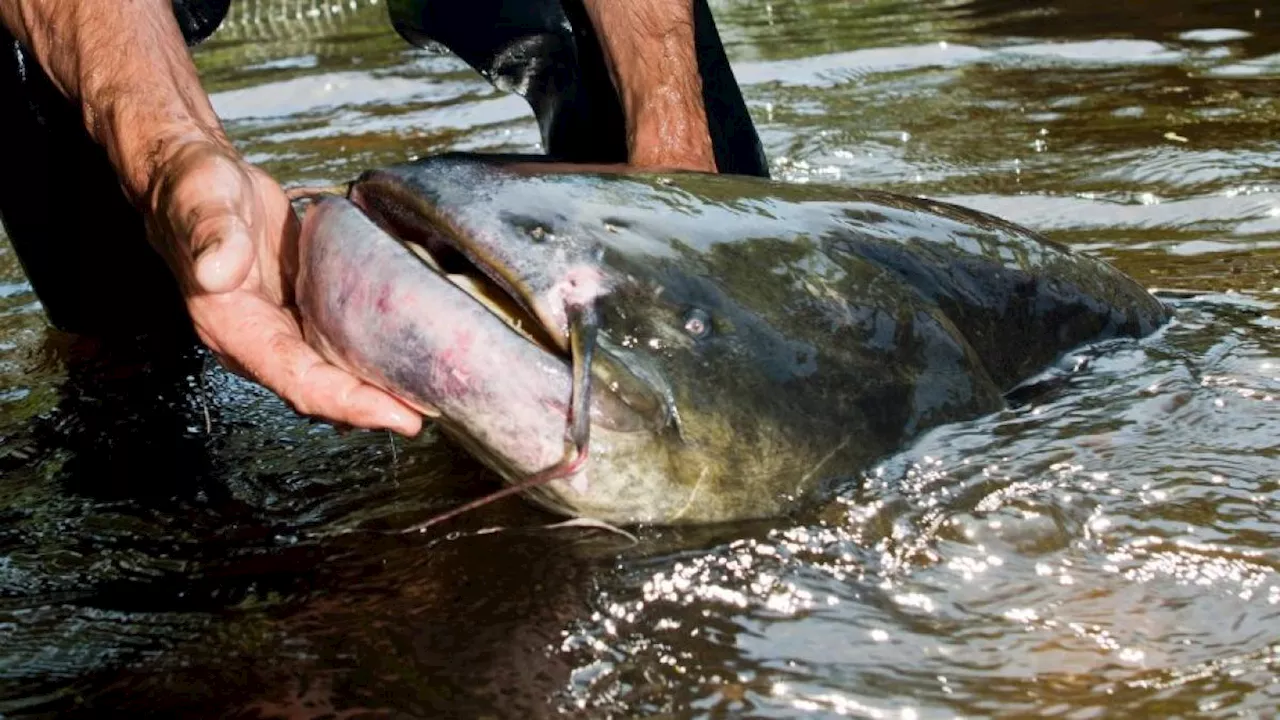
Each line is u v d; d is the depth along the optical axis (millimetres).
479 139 5223
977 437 2457
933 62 6082
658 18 3115
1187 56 5879
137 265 3541
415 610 2156
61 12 2590
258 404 3053
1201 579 2113
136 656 2096
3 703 1996
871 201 2611
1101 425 2506
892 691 1896
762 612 2086
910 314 2463
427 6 3855
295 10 8227
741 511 2291
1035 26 6668
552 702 1910
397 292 2080
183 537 2465
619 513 2262
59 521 2559
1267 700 1848
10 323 3754
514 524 2375
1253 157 4352
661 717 1865
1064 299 2750
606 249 2189
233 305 2180
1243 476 2361
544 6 3740
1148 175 4250
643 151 3084
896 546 2221
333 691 1967
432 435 2777
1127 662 1939
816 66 6148
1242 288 3238
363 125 5574
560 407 2084
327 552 2361
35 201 3490
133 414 3049
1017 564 2170
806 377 2312
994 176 4375
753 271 2324
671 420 2197
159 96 2449
